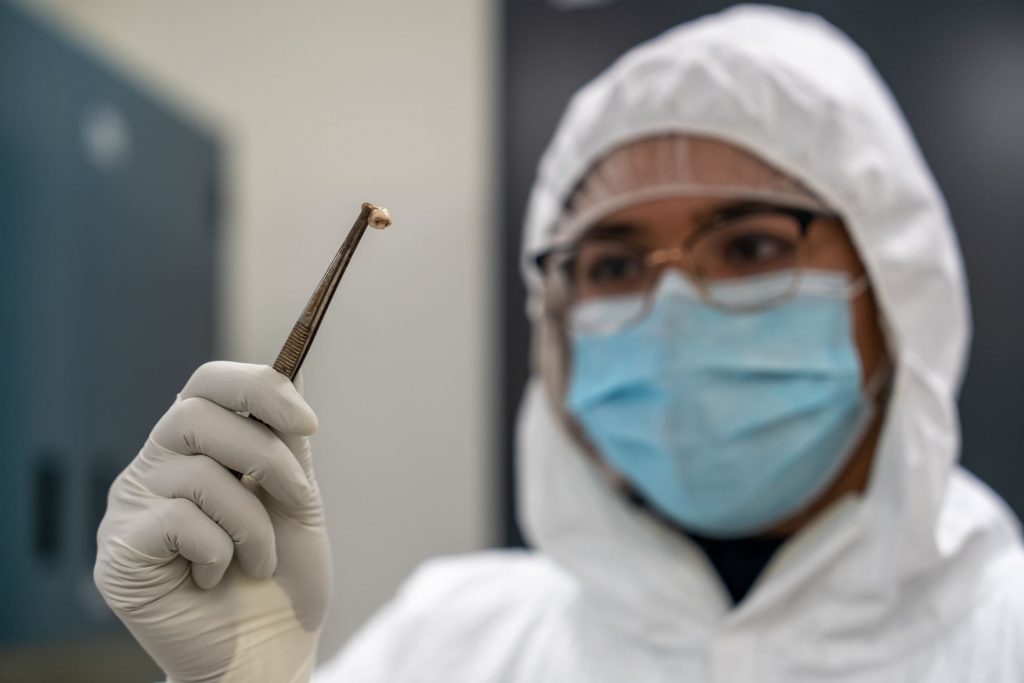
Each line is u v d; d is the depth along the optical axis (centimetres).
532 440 123
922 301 106
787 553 104
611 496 117
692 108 109
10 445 165
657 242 111
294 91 229
